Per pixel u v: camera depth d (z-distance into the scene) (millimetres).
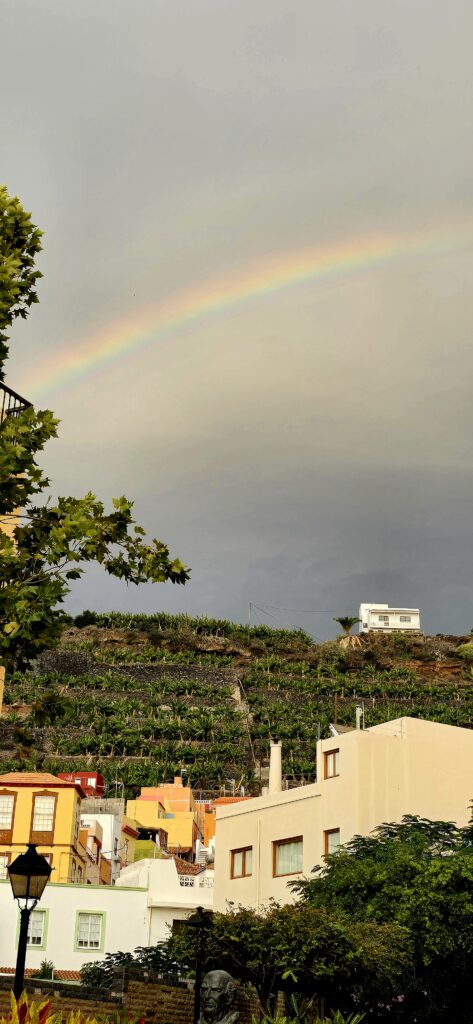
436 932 33156
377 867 35750
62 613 16000
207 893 49219
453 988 34094
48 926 47125
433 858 35781
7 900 47500
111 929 47375
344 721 171750
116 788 132625
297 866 45344
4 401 19297
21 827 58312
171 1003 28344
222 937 31688
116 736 156250
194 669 194000
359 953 30781
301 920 31703
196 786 146250
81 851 61562
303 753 158375
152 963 39906
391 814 43719
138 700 177625
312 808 45438
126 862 73688
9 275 17734
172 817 98625
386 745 44625
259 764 154875
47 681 178125
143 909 47906
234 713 174750
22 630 15281
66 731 159750
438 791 44875
